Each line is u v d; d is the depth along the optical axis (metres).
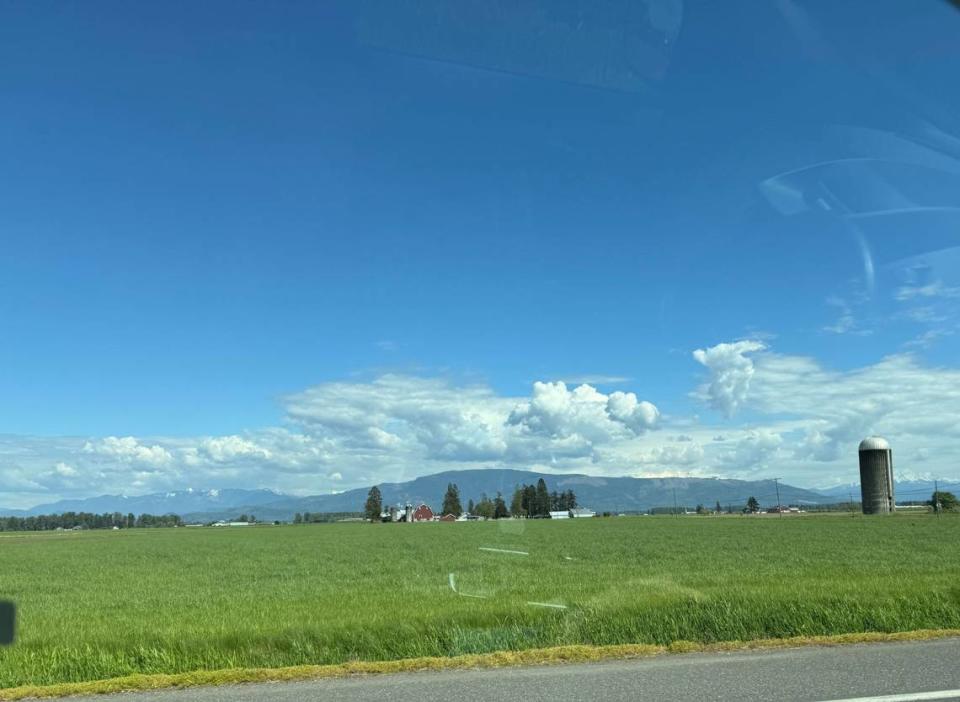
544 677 7.73
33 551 61.78
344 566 34.81
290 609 14.78
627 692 7.03
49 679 8.34
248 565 38.69
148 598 22.20
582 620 10.45
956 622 10.26
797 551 37.31
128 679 7.93
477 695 7.06
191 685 7.79
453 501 117.75
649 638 9.67
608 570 26.45
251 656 9.23
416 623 10.55
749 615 10.30
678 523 85.31
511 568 28.52
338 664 8.81
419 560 37.00
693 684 7.27
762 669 7.82
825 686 7.07
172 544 70.00
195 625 11.81
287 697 7.15
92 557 51.75
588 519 108.25
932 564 27.48
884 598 11.50
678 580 19.53
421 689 7.35
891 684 7.09
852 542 44.88
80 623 13.40
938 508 111.50
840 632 9.91
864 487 104.31
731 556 34.38
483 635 9.87
